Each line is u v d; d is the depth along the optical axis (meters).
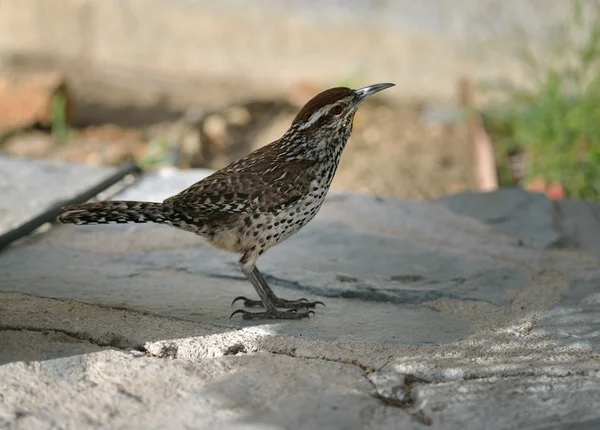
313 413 7.00
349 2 20.23
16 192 11.95
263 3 20.53
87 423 6.86
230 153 17.44
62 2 21.25
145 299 9.19
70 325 8.41
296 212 8.99
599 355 8.09
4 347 7.97
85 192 11.84
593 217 11.66
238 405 7.11
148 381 7.46
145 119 18.80
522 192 12.30
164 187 12.45
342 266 10.16
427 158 17.02
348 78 19.20
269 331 8.51
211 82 20.66
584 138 15.88
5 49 21.53
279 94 19.98
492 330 8.68
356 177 16.20
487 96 18.73
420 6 20.03
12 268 9.81
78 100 19.53
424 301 9.38
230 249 9.00
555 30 19.16
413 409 7.14
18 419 6.88
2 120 17.77
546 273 10.10
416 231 11.22
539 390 7.36
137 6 21.02
